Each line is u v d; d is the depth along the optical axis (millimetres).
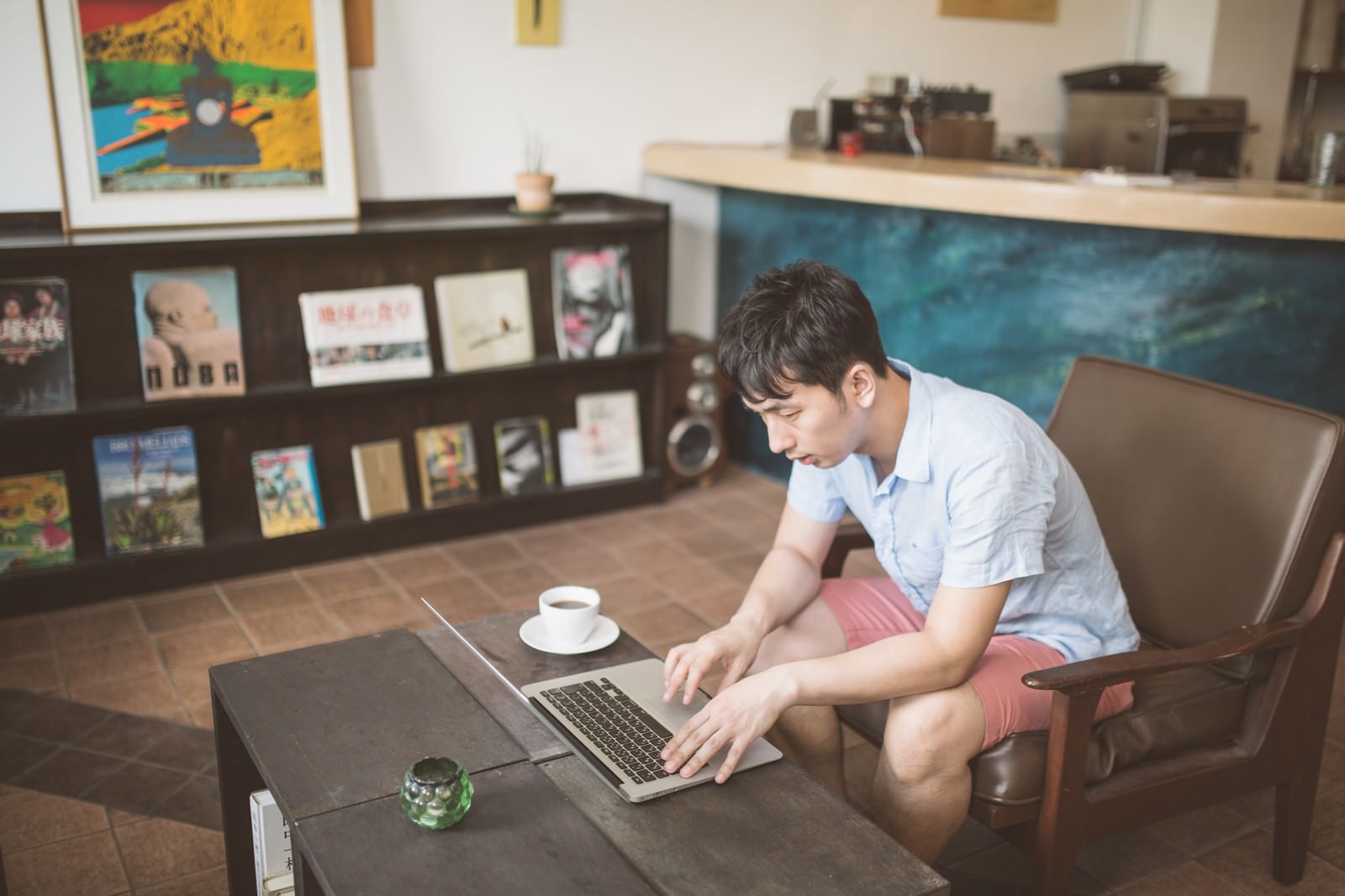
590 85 3883
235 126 3180
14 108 2959
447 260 3404
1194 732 1771
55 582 2971
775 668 1533
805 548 1953
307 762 1421
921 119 4125
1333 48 5367
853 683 1531
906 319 3596
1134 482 2008
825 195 3408
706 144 4195
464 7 3561
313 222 3344
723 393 4102
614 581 3258
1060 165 5004
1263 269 2781
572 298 3604
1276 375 2840
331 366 3201
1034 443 1635
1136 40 5219
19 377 2830
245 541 3184
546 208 3570
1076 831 1639
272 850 1604
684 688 1657
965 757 1615
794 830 1326
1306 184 3037
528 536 3582
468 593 3146
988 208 2984
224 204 3205
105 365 2975
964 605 1574
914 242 3504
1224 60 5035
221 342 3059
